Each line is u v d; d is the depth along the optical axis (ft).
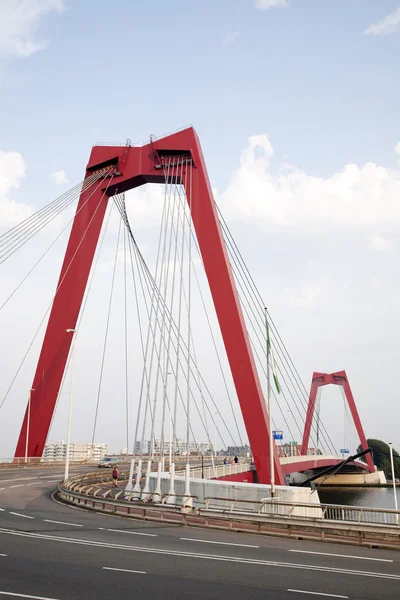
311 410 403.54
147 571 46.83
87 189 205.98
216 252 175.63
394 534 65.05
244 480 176.86
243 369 163.94
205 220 180.24
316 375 429.79
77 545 57.52
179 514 83.41
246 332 170.81
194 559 52.34
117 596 39.14
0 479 161.17
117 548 56.65
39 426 207.72
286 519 72.64
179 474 125.18
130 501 91.30
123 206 226.79
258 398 160.97
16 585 40.88
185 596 39.73
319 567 50.44
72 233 205.57
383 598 40.34
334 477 417.49
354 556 56.85
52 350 204.74
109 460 263.90
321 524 70.03
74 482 134.51
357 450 441.27
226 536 68.54
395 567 51.39
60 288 204.33
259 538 67.87
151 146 197.36
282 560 53.31
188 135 191.62
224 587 42.52
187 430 128.77
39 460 212.43
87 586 41.42
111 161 203.41
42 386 206.18
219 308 170.50
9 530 66.54
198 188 185.57
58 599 37.76
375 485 415.64
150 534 67.72
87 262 204.33
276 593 41.19
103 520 80.38
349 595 40.96
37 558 50.24
